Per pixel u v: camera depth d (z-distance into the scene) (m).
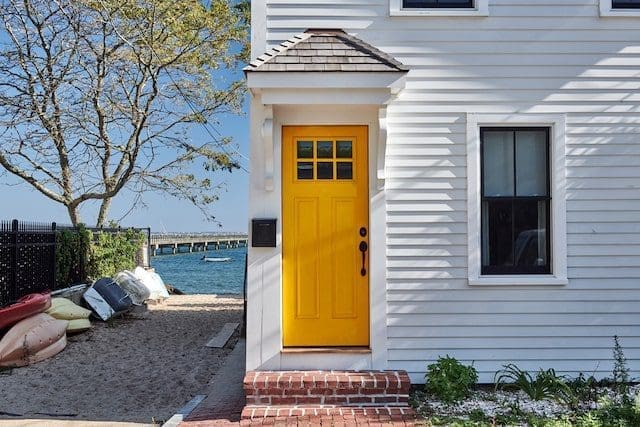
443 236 6.01
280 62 5.57
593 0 6.15
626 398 5.23
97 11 12.09
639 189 6.10
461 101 6.09
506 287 6.01
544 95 6.11
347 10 6.12
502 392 5.77
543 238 6.18
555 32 6.14
